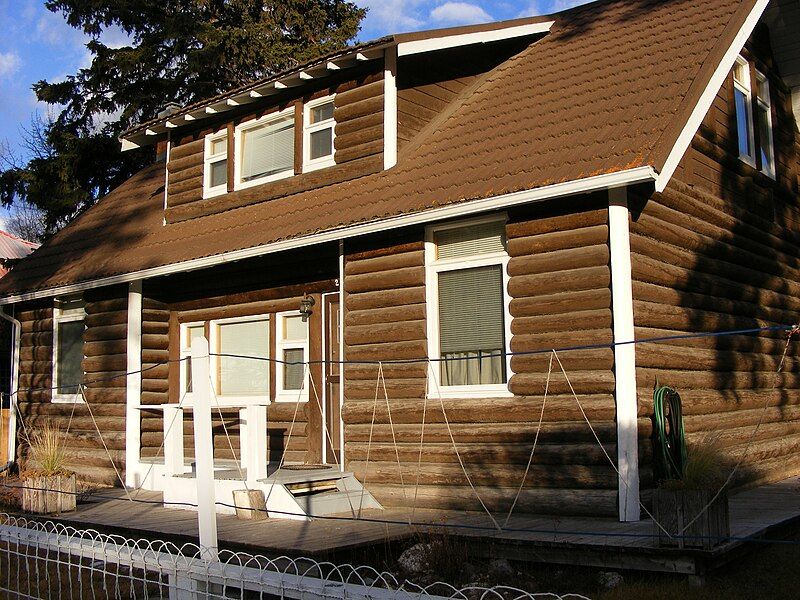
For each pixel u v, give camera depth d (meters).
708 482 6.91
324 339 11.89
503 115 11.30
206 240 12.80
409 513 9.58
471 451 9.52
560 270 9.08
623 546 7.09
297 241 10.86
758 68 12.63
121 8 25.92
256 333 12.97
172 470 11.21
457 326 10.05
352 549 7.81
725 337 10.79
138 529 9.15
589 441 8.70
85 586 7.84
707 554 6.65
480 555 7.89
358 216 10.38
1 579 7.93
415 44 11.77
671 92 9.41
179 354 13.86
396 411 10.22
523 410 9.18
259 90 13.01
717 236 10.85
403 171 11.27
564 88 11.14
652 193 9.38
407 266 10.42
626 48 11.46
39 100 26.23
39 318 15.74
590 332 8.81
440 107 12.71
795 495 10.03
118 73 26.30
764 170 12.70
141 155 26.33
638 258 9.01
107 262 14.01
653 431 8.84
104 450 13.88
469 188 9.50
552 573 7.60
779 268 12.67
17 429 15.56
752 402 11.17
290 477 10.02
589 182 8.39
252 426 10.08
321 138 12.77
